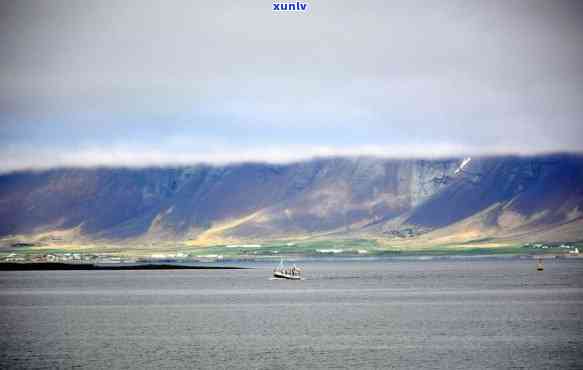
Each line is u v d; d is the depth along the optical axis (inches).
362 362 7421.3
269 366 7303.2
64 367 7337.6
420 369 7091.5
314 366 7278.5
